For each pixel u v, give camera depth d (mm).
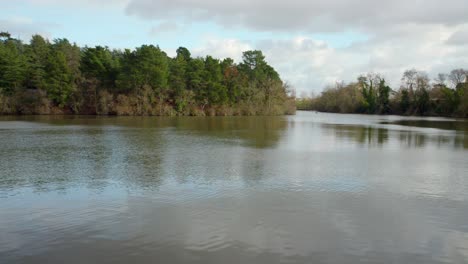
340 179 20781
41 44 123812
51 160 26688
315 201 16312
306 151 32406
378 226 13297
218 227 12984
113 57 126500
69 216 14109
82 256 10680
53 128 54156
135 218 13867
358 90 166750
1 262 10266
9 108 92188
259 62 129125
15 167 23953
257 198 16656
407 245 11680
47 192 17672
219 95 109062
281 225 13234
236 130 55094
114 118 83750
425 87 135000
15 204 15695
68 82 97062
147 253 10867
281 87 129500
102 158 27672
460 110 108250
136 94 97188
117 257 10594
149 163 25547
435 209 15383
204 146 35188
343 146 36500
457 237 12391
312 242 11789
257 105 120812
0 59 92812
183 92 102125
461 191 18422
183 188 18453
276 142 39406
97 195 17125
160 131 51562
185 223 13352
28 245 11422
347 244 11664
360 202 16266
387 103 145500
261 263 10320
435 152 32562
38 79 94750
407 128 63219
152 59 95625
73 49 124438
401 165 25641
